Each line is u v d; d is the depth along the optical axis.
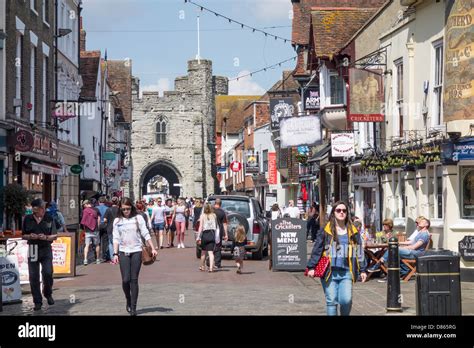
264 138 57.06
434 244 19.02
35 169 26.38
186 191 88.31
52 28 31.62
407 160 19.81
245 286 17.03
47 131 30.19
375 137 24.97
